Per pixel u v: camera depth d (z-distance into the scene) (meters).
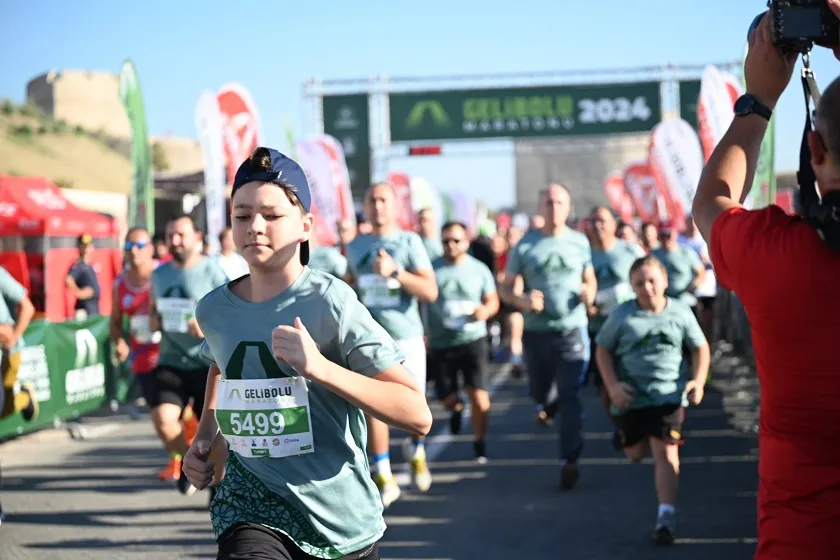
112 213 31.77
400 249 8.07
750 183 2.78
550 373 9.10
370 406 3.18
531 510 7.87
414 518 7.70
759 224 2.59
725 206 2.70
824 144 2.44
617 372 7.08
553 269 8.94
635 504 7.98
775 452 2.62
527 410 13.61
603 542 6.88
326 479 3.36
